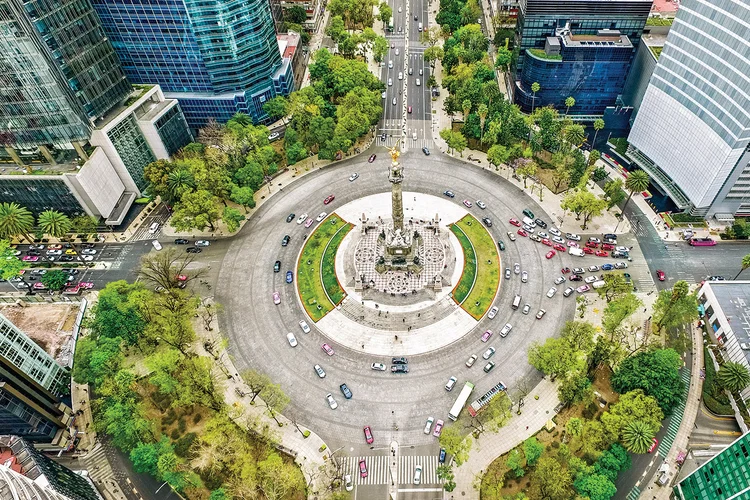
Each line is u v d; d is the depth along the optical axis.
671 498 126.38
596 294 170.38
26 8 153.00
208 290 178.38
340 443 139.50
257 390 142.12
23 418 129.75
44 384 142.38
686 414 140.50
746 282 159.88
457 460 124.69
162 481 133.75
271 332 166.00
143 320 159.00
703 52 166.50
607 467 122.44
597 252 182.38
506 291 173.50
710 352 151.38
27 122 176.38
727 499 106.62
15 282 185.75
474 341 160.50
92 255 192.62
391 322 167.00
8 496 90.25
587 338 143.25
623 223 193.00
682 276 174.25
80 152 190.50
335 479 131.25
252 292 177.75
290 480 122.50
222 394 143.62
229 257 189.38
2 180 186.38
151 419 145.00
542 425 140.00
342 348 161.12
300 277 181.88
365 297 174.75
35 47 158.12
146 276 171.00
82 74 178.38
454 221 197.88
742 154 166.00
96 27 182.38
